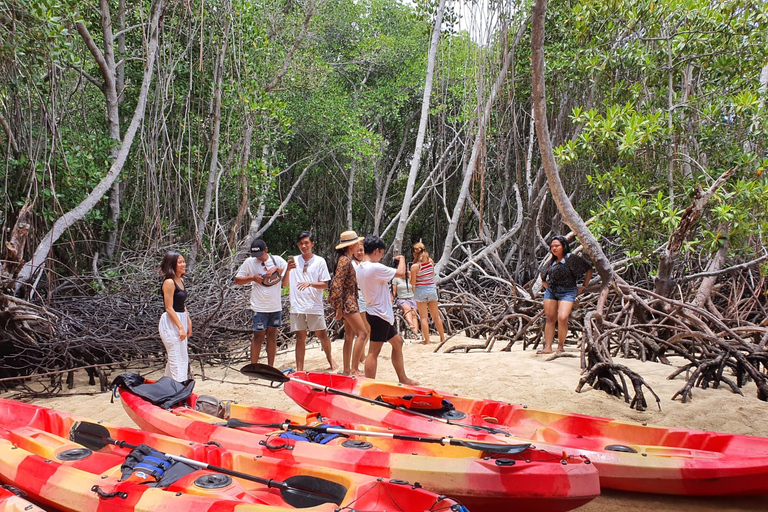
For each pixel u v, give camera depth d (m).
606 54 12.91
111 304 10.16
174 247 13.72
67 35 10.11
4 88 9.95
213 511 3.40
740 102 10.49
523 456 4.14
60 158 11.40
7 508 3.51
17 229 8.09
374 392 6.39
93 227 13.93
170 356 6.55
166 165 15.02
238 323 11.57
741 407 6.45
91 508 3.69
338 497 3.58
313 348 11.09
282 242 28.50
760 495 4.33
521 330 9.97
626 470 4.36
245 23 15.19
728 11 11.44
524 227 17.67
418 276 10.48
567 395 6.96
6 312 7.76
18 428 5.05
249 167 16.23
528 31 14.91
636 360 9.02
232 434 4.78
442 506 3.31
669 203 9.83
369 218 29.55
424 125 14.99
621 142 10.52
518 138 18.00
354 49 25.52
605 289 8.49
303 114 22.09
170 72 13.48
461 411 5.70
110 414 6.74
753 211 9.72
